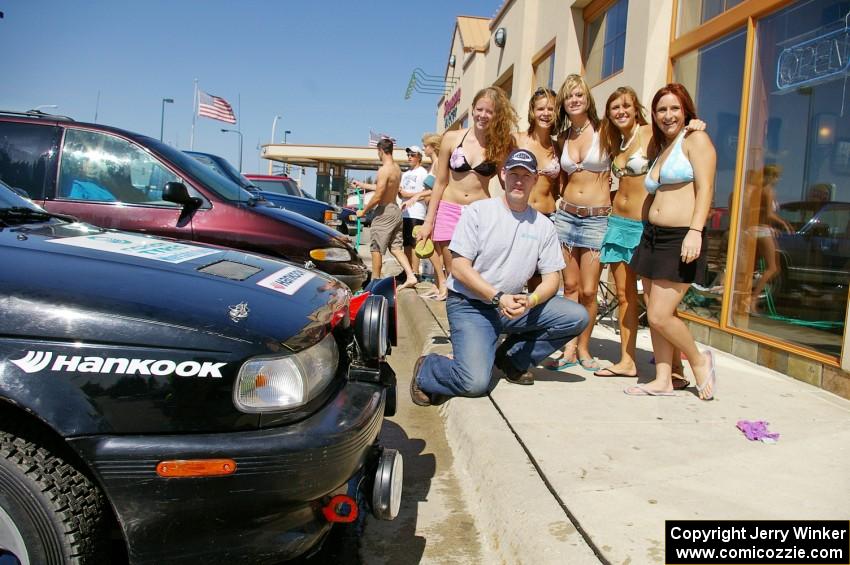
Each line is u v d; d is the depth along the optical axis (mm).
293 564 2621
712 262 5812
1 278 2002
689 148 3676
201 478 1890
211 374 1940
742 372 4734
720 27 5738
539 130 4633
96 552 1906
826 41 4594
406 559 2701
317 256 5078
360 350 2520
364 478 2410
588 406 3863
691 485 2826
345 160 42969
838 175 4422
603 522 2496
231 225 4949
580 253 4645
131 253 2467
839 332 4254
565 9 9125
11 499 1812
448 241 4934
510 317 3693
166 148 5148
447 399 4227
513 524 2662
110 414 1870
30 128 4906
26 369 1849
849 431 3492
